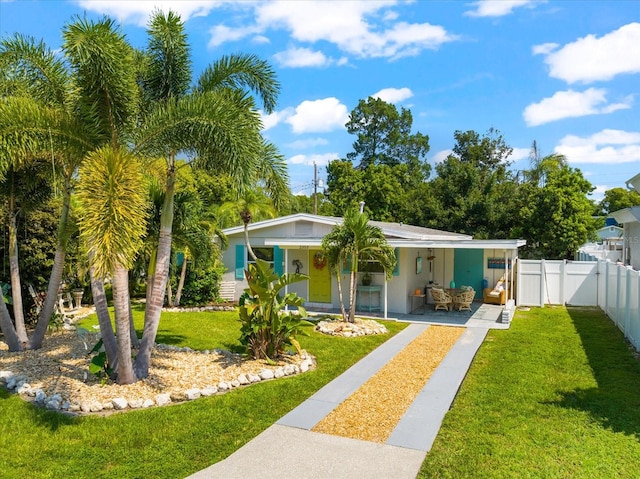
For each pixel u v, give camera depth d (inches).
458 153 1663.4
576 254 928.3
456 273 774.5
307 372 337.4
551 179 972.6
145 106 319.0
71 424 236.8
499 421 242.8
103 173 226.7
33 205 421.1
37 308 501.7
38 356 362.3
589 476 184.2
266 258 711.7
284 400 276.7
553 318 571.8
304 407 265.4
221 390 294.2
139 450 209.8
